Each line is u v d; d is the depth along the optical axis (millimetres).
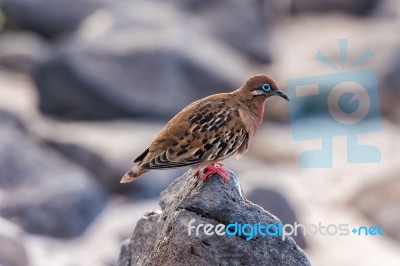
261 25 34594
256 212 8930
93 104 25109
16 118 23016
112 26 27781
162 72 26062
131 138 22328
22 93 26844
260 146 23969
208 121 9109
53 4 32312
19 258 15508
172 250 8758
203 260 8680
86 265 16703
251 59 33688
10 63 29000
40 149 21344
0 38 31875
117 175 20844
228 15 34219
